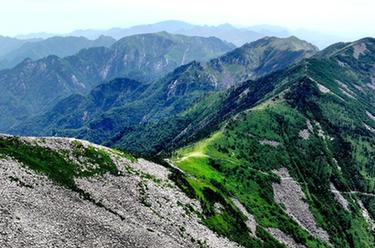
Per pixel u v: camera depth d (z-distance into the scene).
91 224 88.06
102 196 107.12
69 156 116.44
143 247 90.69
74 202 94.56
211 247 120.38
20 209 78.00
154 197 124.69
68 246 74.19
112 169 124.12
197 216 135.62
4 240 65.62
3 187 82.94
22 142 110.25
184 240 111.50
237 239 144.88
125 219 101.31
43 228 75.62
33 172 96.81
